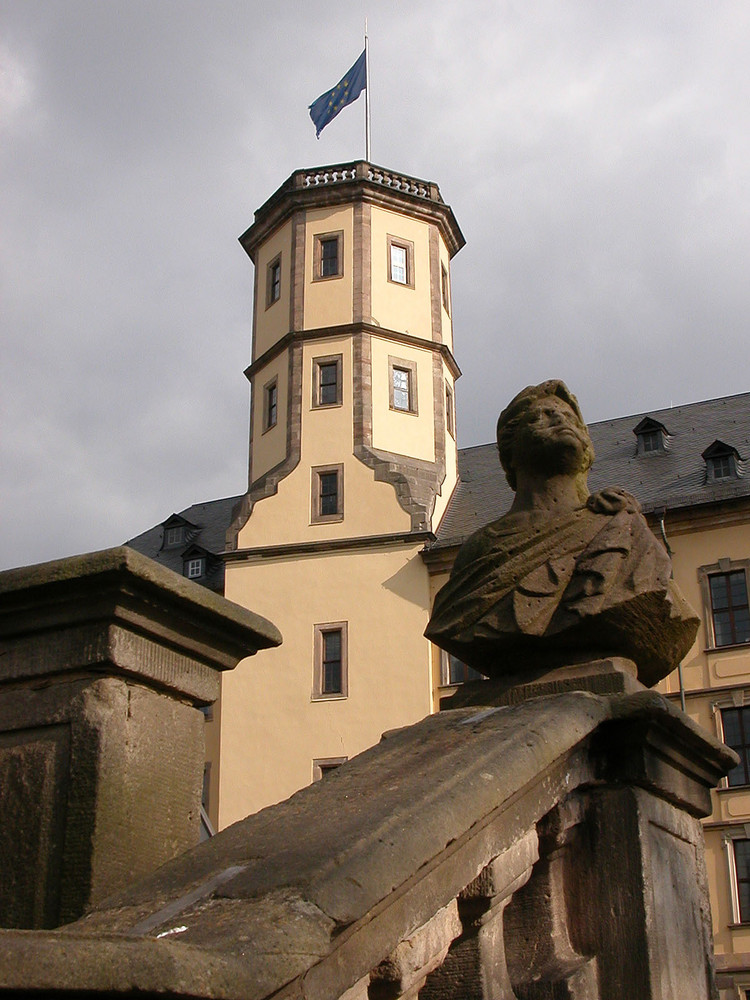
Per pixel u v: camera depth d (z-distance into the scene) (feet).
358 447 105.70
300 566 103.65
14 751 11.85
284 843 9.68
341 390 108.06
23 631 12.10
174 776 12.25
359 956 8.54
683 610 13.76
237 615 12.83
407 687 97.76
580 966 11.35
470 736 11.77
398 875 8.84
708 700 90.89
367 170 114.52
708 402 119.14
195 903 8.71
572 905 11.98
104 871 11.24
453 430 115.85
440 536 104.78
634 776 12.36
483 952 10.41
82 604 11.85
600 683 13.08
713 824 86.33
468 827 9.83
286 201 114.83
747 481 99.25
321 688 99.71
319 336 109.91
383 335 110.01
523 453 14.71
